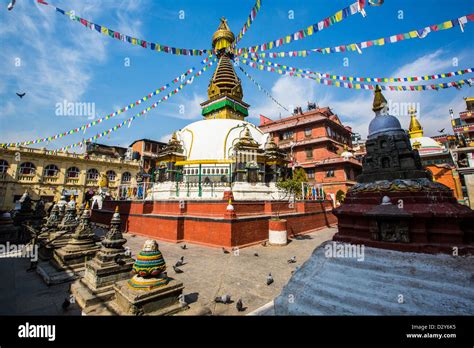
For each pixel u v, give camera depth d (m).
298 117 37.16
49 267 8.63
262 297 6.17
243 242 12.47
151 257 4.98
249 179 18.75
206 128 22.17
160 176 20.59
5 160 33.72
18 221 17.12
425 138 33.12
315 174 33.72
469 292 2.80
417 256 3.53
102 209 23.16
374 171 4.89
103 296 5.75
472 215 3.55
